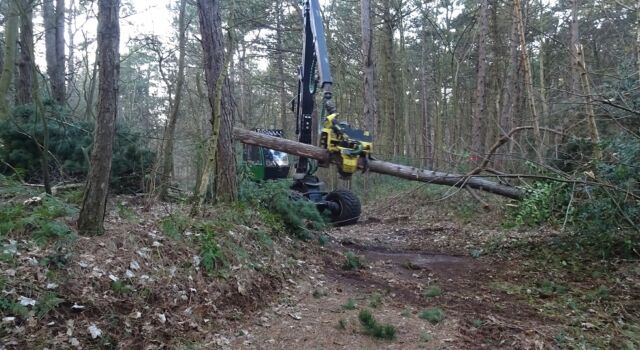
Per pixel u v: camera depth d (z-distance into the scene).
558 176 7.62
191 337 4.08
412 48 25.95
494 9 18.02
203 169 7.19
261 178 11.14
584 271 6.58
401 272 6.91
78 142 7.45
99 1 4.52
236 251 5.50
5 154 7.31
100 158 4.63
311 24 9.05
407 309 5.23
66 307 3.71
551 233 8.40
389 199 14.30
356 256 7.12
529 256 7.51
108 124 4.65
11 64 7.73
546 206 7.83
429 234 10.34
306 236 7.51
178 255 4.94
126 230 4.95
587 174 6.91
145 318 4.01
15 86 10.29
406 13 20.25
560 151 8.28
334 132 8.62
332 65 21.73
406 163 15.92
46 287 3.74
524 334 4.63
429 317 4.94
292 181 9.09
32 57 5.25
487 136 17.52
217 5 7.06
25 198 5.32
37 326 3.47
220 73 6.46
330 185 19.47
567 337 4.60
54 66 11.38
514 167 10.34
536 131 8.79
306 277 6.03
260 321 4.64
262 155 11.18
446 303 5.55
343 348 4.21
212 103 7.04
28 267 3.84
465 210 11.55
